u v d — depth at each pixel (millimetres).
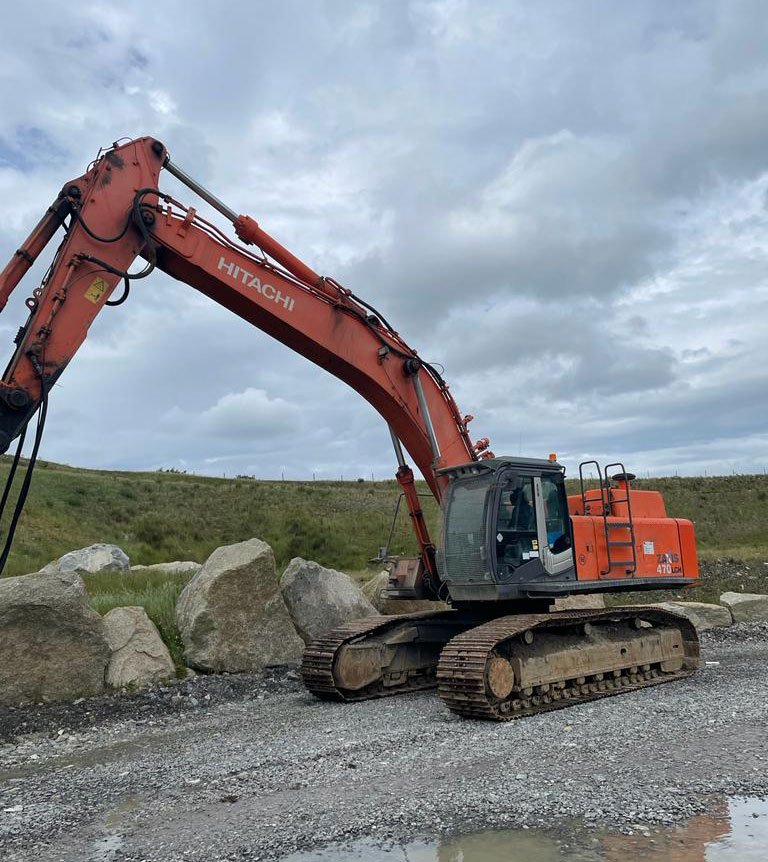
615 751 6184
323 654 9320
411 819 4754
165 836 4684
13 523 7223
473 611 10391
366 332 9797
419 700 9359
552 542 9695
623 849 4203
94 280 7953
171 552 26984
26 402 7312
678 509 38219
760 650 12891
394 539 29844
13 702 8672
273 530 30594
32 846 4625
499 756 6191
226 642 10430
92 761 6781
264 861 4227
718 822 4562
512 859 4117
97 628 9305
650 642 10344
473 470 9625
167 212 8508
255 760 6375
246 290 8953
